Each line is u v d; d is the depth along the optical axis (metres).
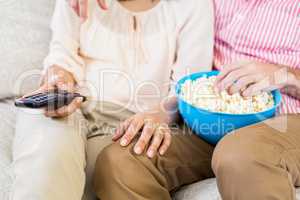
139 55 1.40
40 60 1.47
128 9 1.40
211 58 1.40
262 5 1.33
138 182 1.14
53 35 1.43
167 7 1.41
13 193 1.03
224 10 1.38
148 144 1.20
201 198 1.17
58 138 1.12
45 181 1.02
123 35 1.40
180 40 1.41
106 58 1.41
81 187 1.11
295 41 1.31
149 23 1.40
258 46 1.35
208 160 1.29
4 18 1.49
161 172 1.21
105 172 1.15
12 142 1.28
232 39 1.38
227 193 1.06
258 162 1.03
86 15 1.37
